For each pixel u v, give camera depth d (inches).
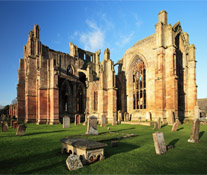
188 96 1438.2
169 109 1168.8
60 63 1572.3
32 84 1371.8
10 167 289.6
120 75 1610.5
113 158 340.8
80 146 318.3
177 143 496.7
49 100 1269.7
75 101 1541.6
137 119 1417.3
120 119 1263.5
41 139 546.0
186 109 1402.6
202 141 529.7
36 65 1402.6
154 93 1306.6
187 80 1456.7
